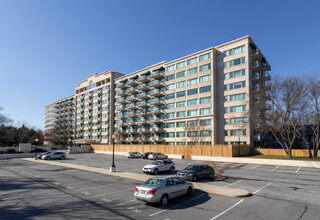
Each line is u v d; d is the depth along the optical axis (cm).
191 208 1016
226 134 4762
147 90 6650
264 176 1961
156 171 2105
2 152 4509
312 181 1719
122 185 1559
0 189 1433
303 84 3156
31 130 10006
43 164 3052
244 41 4688
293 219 876
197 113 5203
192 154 3991
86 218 883
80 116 9019
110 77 7769
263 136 4884
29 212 956
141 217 895
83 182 1675
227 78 4884
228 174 2083
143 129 6275
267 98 3497
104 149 5869
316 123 3206
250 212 959
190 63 5516
